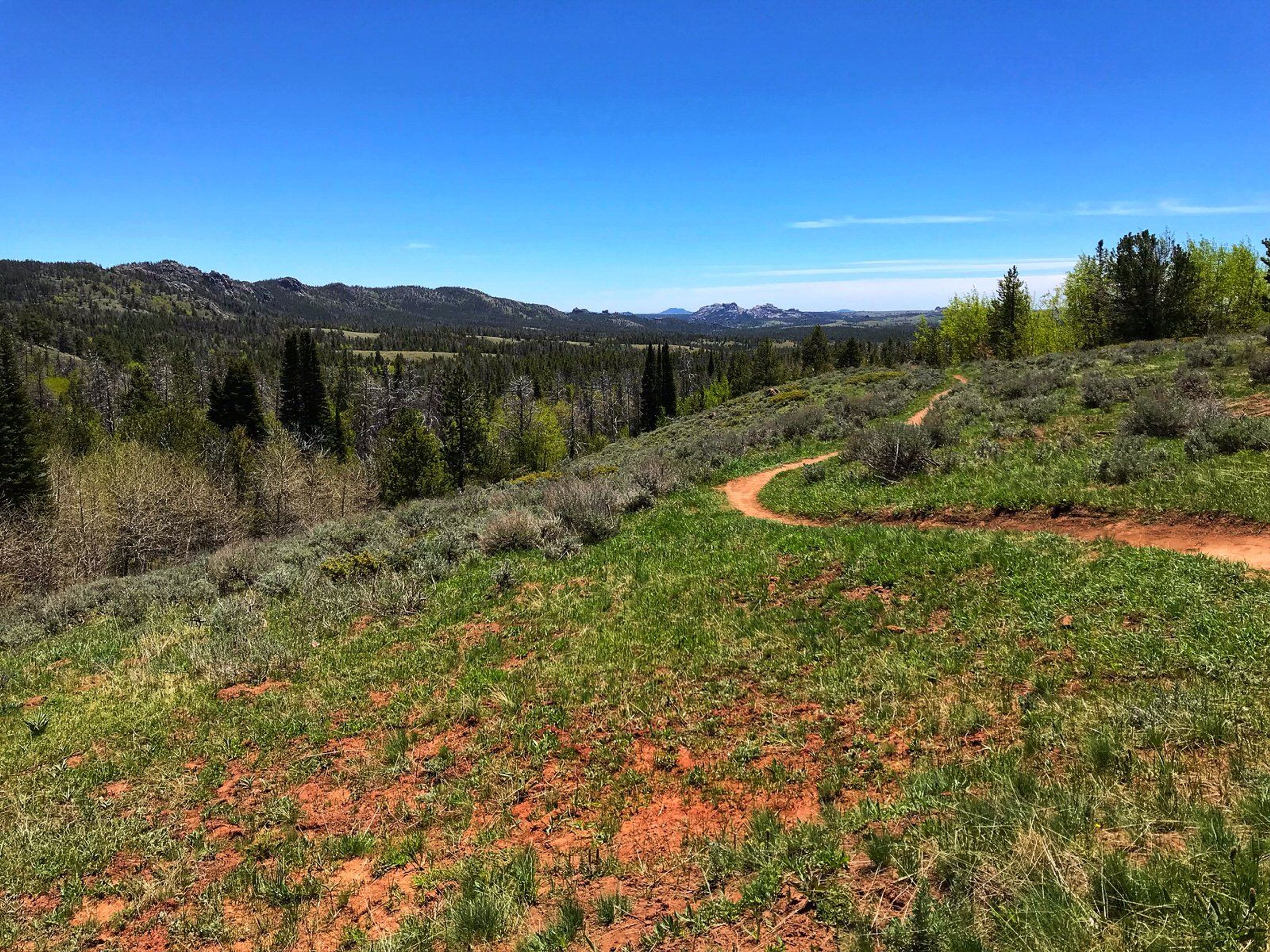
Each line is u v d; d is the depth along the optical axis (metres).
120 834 6.54
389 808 6.52
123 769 7.88
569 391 133.12
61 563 33.00
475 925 4.43
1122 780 4.68
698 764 6.39
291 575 15.73
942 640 7.72
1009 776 4.96
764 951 3.71
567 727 7.46
